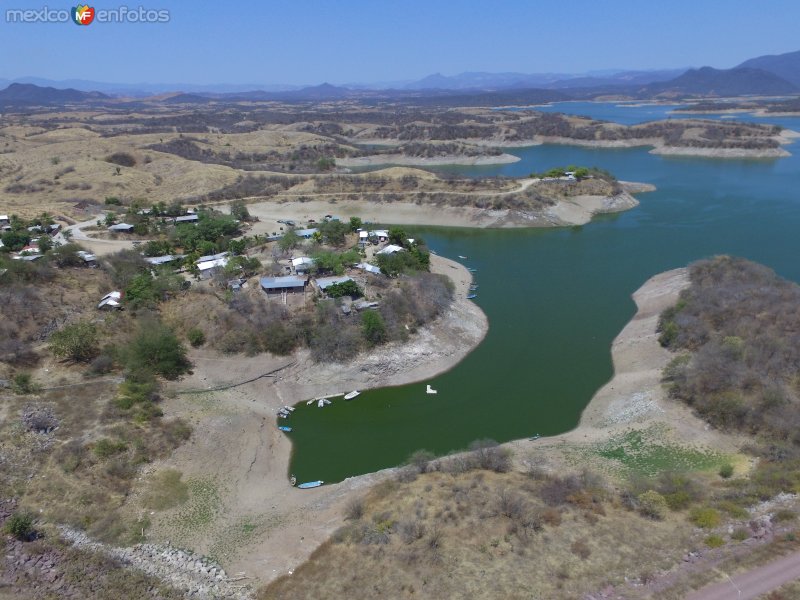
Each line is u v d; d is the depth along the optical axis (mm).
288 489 52500
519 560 37656
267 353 71625
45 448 51312
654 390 62750
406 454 57188
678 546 38000
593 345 77688
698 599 33281
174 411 60875
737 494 43688
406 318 77375
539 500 44375
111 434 54281
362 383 69250
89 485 48406
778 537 37562
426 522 42406
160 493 49562
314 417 63812
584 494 44562
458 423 61906
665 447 54000
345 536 42688
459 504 44188
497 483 47500
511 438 58781
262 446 58312
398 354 72625
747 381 57656
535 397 66125
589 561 37156
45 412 55625
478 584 35969
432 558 38469
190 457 54531
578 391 67062
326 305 75562
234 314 75188
